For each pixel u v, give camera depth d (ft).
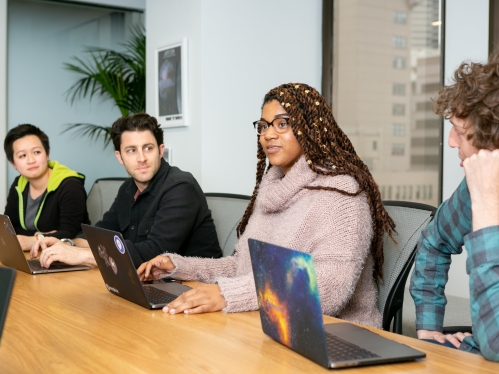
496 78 3.76
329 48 13.12
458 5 10.57
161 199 7.30
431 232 4.91
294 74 13.00
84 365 3.24
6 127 14.76
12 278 2.48
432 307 4.86
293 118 5.56
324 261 4.86
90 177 16.16
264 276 3.54
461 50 10.56
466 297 10.68
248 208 6.56
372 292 5.45
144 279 5.87
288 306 3.34
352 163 5.58
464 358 3.34
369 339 3.58
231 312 4.48
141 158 7.36
